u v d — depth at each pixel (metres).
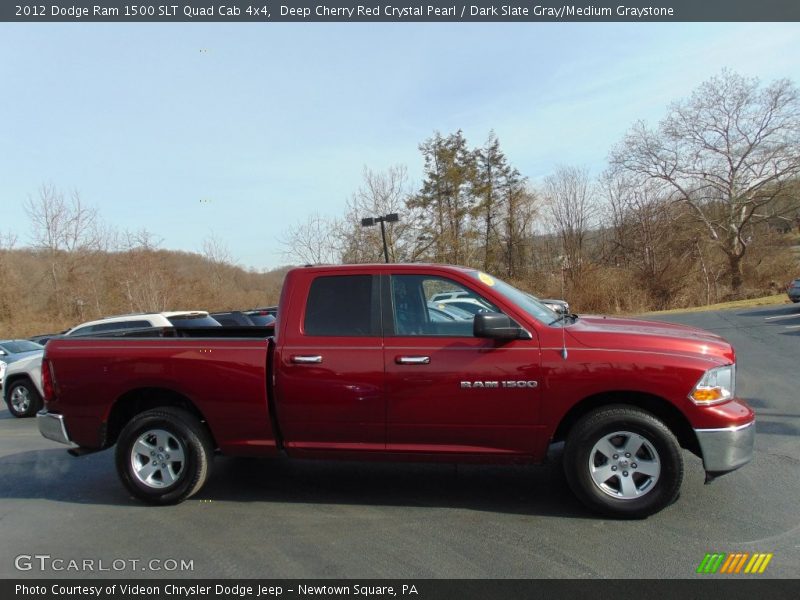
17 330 35.12
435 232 39.53
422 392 4.00
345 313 4.25
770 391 7.84
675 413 3.89
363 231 33.53
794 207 37.88
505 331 3.86
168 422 4.44
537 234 49.16
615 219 40.69
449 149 45.31
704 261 37.28
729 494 4.18
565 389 3.83
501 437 3.96
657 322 4.70
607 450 3.86
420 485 4.71
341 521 4.02
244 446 4.38
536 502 4.23
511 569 3.21
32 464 6.00
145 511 4.39
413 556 3.42
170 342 4.49
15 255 38.50
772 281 37.72
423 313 4.18
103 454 6.33
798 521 3.69
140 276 37.12
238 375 4.28
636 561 3.25
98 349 4.61
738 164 38.03
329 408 4.14
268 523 4.04
